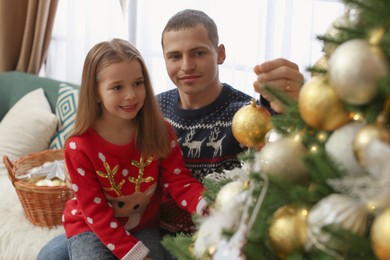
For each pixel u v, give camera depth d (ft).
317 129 2.02
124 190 3.97
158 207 4.31
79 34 8.50
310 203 1.88
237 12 7.02
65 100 7.17
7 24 8.46
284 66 2.84
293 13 6.79
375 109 1.79
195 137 4.09
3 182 6.34
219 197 2.35
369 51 1.67
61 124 7.14
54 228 5.22
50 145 7.16
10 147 6.93
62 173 5.52
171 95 4.44
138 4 7.92
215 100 4.08
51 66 8.89
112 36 8.20
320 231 1.69
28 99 7.49
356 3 1.86
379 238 1.55
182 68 3.85
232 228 2.12
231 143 3.97
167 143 3.98
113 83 3.73
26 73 8.24
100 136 3.90
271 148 1.99
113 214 3.90
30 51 8.56
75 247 3.94
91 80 3.84
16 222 5.32
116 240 3.76
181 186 3.93
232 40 7.11
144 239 4.09
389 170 1.60
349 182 1.68
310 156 1.82
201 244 2.21
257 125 2.57
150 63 7.92
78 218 4.08
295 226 1.85
